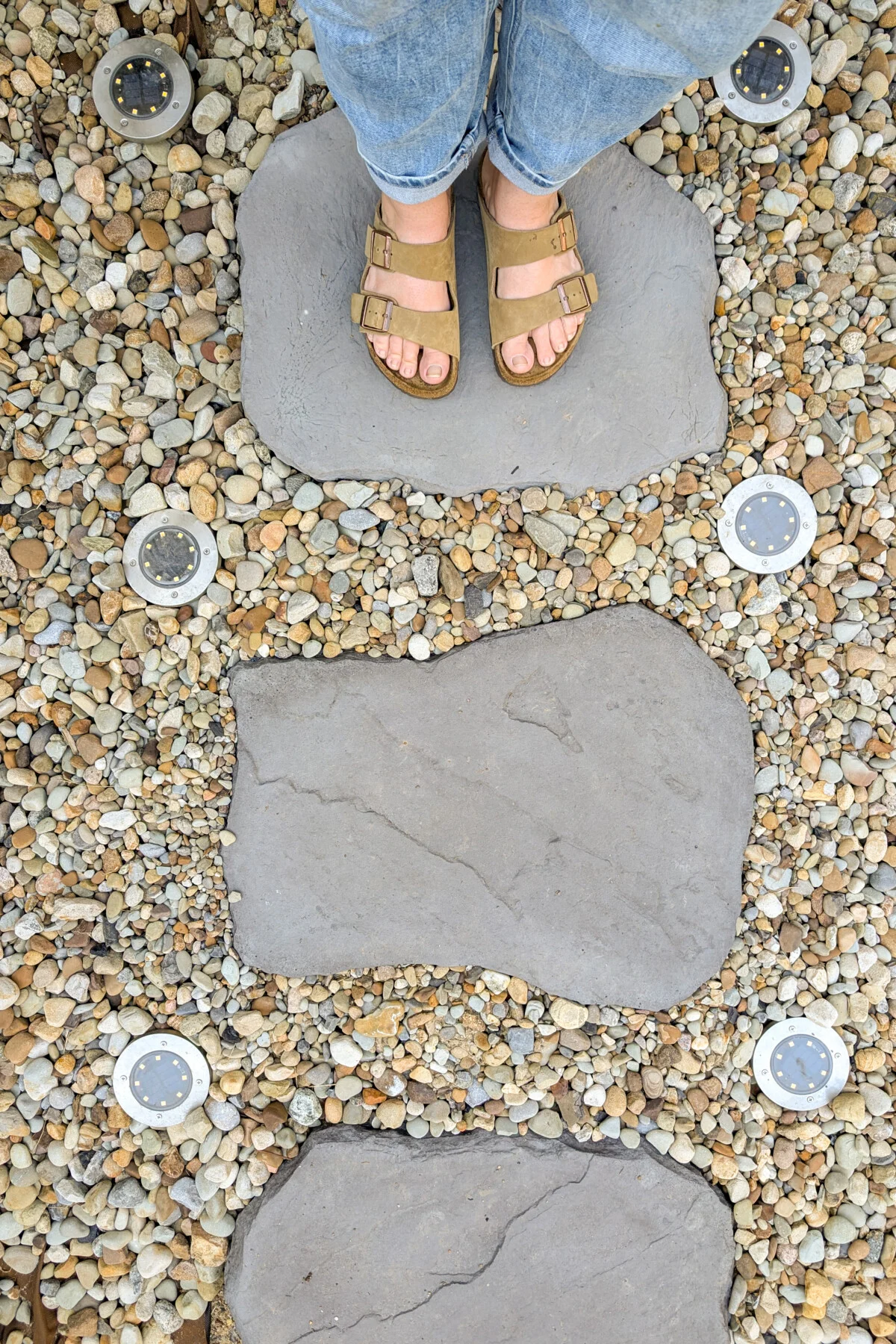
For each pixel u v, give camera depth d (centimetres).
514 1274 174
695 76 131
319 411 174
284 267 173
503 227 162
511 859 177
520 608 176
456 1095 176
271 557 176
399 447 174
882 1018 178
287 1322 173
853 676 179
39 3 174
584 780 177
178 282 175
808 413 178
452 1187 174
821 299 177
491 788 176
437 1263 174
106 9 174
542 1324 173
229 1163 175
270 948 176
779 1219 177
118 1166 176
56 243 176
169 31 175
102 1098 176
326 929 176
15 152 175
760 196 177
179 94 173
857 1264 176
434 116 139
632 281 174
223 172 176
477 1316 173
